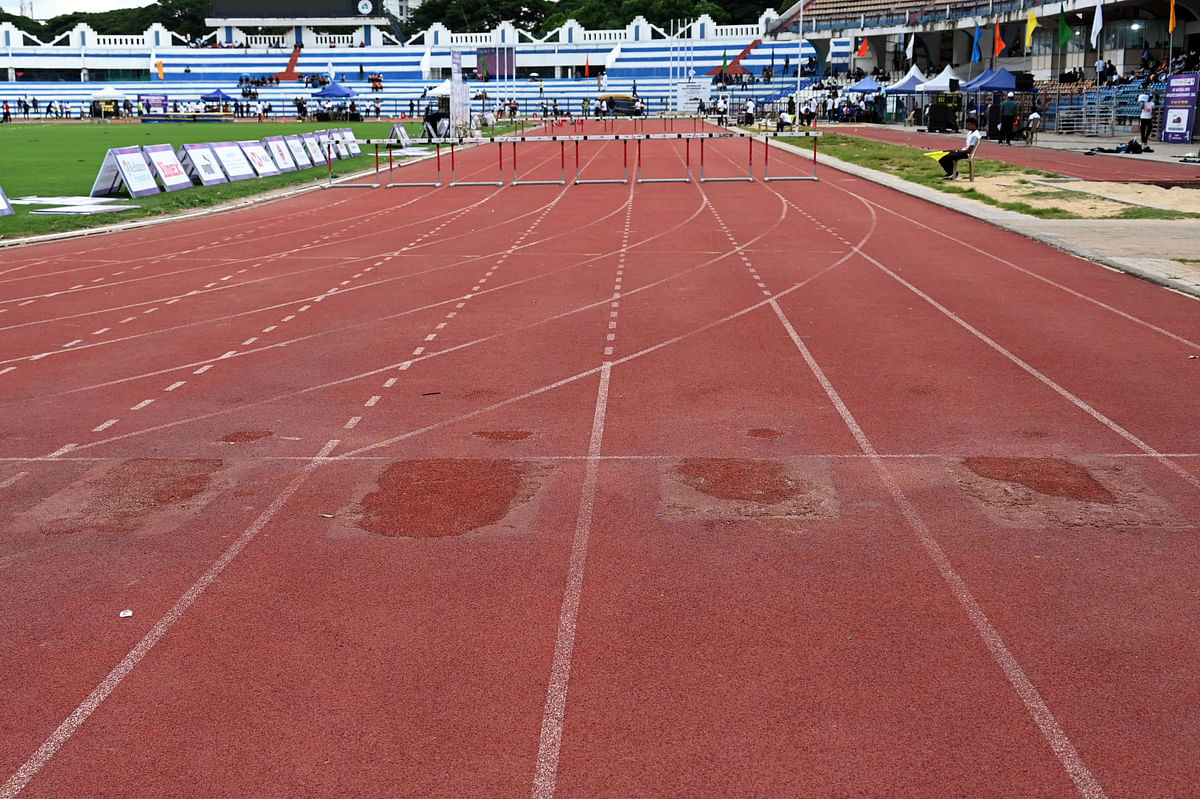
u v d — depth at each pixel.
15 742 4.48
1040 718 4.55
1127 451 7.97
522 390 9.82
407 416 9.05
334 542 6.47
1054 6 57.28
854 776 4.17
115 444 8.39
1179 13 52.25
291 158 37.88
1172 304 13.43
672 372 10.41
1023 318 12.74
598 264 17.16
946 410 9.05
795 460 7.83
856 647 5.17
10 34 108.19
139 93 107.25
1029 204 23.62
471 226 22.67
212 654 5.18
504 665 5.04
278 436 8.55
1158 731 4.45
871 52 84.81
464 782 4.16
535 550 6.32
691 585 5.84
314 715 4.64
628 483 7.40
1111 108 48.56
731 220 22.72
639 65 101.94
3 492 7.36
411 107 88.50
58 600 5.76
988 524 6.62
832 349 11.30
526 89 101.94
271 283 15.95
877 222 22.05
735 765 4.25
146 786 4.18
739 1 121.50
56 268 17.69
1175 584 5.78
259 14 110.88
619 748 4.38
